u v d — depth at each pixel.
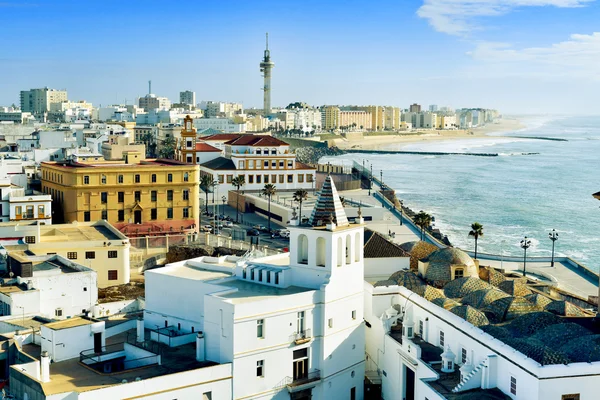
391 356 79.69
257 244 154.38
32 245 118.38
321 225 77.75
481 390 64.62
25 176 177.25
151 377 66.19
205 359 71.31
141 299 92.31
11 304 87.94
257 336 70.44
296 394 73.94
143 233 157.12
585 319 74.12
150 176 160.25
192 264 89.69
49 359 67.69
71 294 96.31
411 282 92.50
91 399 60.78
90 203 155.75
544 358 60.91
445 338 74.69
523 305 78.94
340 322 77.69
